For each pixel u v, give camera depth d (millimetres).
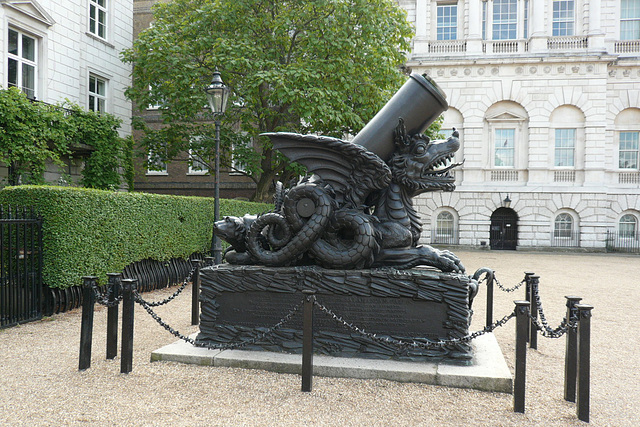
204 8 14109
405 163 5086
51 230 7102
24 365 4715
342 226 4883
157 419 3424
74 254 7328
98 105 18953
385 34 13852
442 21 26500
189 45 14422
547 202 24625
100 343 5582
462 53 25578
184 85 13875
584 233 24312
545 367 4969
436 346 4484
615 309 8594
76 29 17047
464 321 4484
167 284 10148
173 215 10188
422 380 4230
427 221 25703
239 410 3592
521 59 24516
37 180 13570
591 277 13531
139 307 7934
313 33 13445
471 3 25438
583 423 3533
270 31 14578
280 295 4855
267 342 4824
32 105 13539
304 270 4793
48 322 6770
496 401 3895
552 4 25172
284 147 5277
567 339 4023
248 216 5621
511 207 24906
